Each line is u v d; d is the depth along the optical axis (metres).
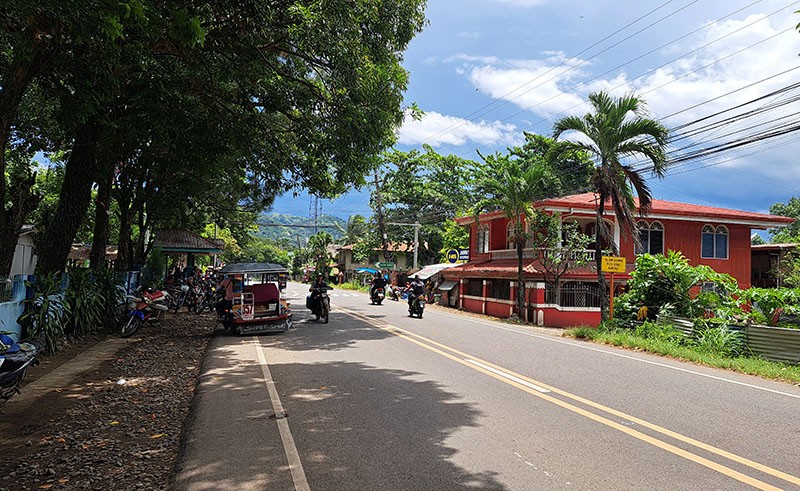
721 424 5.89
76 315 11.80
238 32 9.28
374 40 12.05
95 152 12.48
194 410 6.27
